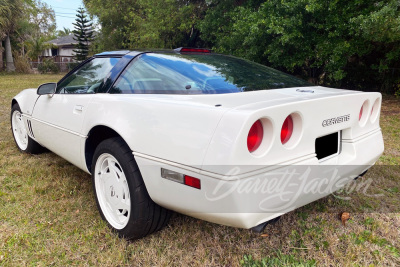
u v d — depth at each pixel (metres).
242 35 9.56
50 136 3.09
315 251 2.12
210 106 1.70
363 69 10.66
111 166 2.29
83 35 30.94
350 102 2.11
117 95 2.34
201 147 1.61
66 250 2.12
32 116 3.43
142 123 1.97
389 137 5.06
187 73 2.24
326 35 8.49
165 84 2.20
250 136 1.58
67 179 3.24
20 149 4.09
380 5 7.07
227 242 2.22
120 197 2.23
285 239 2.25
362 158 2.26
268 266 1.97
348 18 7.83
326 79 11.16
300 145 1.78
